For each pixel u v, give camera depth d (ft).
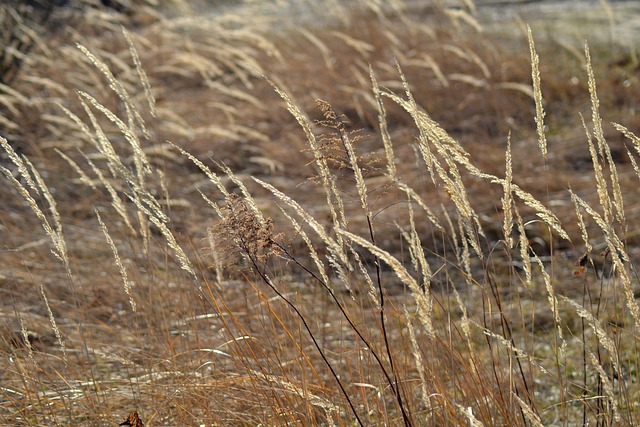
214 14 54.54
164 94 40.01
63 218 24.57
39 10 43.27
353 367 14.28
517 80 36.73
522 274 20.77
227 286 17.84
